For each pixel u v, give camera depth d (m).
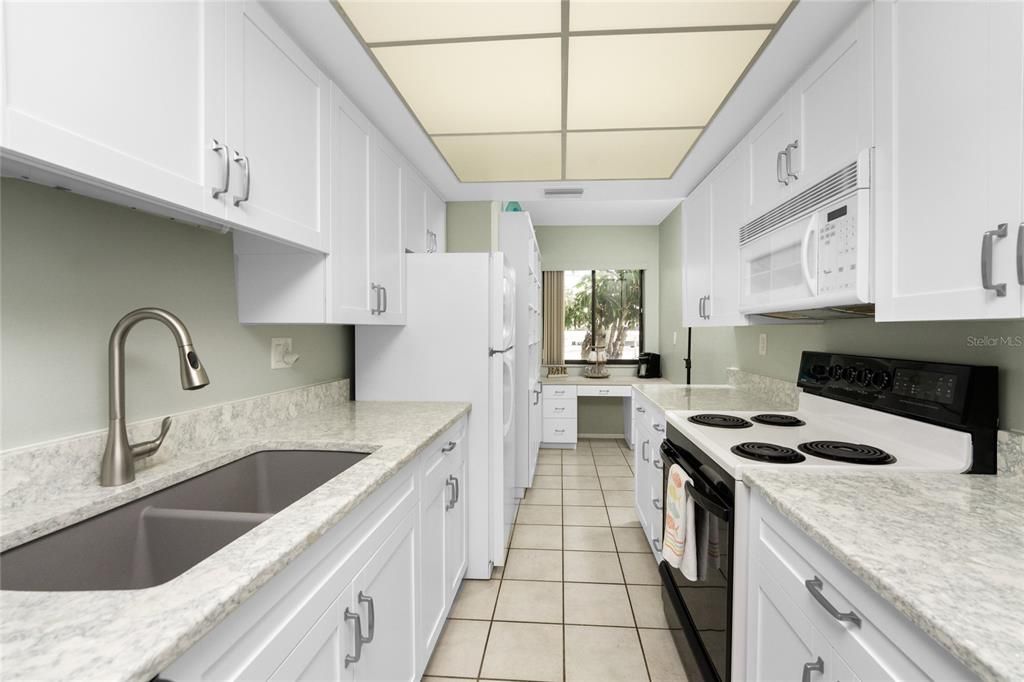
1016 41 0.80
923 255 1.01
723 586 1.30
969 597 0.63
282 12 1.27
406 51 1.46
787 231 1.55
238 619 0.68
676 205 4.18
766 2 1.22
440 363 2.26
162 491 1.10
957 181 0.93
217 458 1.29
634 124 1.94
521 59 1.50
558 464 4.23
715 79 1.60
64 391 1.02
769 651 1.11
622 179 2.62
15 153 0.64
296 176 1.33
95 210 1.08
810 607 0.93
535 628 1.91
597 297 5.15
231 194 1.06
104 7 0.76
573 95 1.72
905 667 0.67
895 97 1.10
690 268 2.71
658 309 5.00
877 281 1.15
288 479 1.47
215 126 1.01
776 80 1.59
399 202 2.18
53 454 0.97
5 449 0.91
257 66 1.16
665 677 1.64
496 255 2.25
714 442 1.50
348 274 1.66
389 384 2.27
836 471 1.19
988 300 0.85
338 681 0.98
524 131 2.01
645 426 2.61
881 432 1.46
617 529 2.87
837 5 1.21
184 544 1.00
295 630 0.82
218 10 1.02
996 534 0.82
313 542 0.83
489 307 2.26
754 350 2.67
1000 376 1.15
